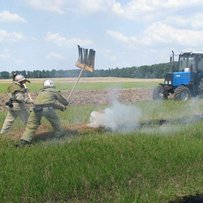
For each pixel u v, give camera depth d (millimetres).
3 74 90062
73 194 7258
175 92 26219
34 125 11156
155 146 10125
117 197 7039
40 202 6953
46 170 8031
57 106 11672
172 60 27922
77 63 13438
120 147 9914
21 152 9578
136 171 8344
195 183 7816
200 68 27172
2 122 15117
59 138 11531
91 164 8516
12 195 6980
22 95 12359
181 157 9266
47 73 91688
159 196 7121
